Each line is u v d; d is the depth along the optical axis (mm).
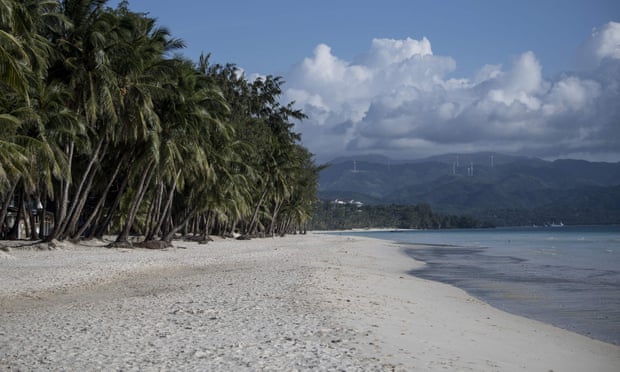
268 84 74438
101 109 31062
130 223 38594
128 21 32594
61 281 19250
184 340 9867
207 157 44125
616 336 12695
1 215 33406
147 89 33156
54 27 30328
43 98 29469
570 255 45812
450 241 90875
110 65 31531
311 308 13406
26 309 13750
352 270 25438
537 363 9312
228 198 55062
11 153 25312
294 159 78625
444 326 12234
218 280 20094
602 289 21859
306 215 112562
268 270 24234
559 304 17812
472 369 8438
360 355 8836
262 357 8641
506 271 30516
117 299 15242
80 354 8844
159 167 36562
